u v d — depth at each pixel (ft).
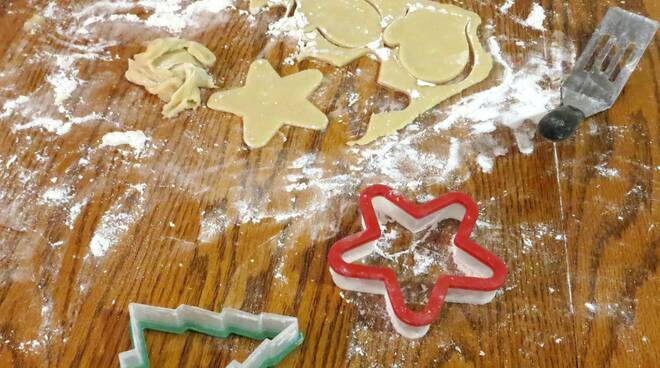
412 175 1.42
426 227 1.36
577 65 1.53
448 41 1.62
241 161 1.44
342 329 1.24
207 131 1.49
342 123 1.50
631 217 1.37
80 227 1.34
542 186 1.41
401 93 1.55
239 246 1.33
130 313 1.21
